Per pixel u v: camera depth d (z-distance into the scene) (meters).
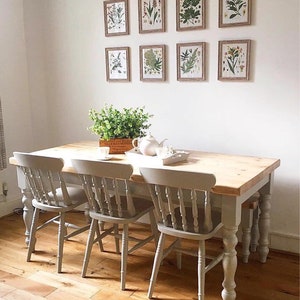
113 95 3.45
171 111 3.17
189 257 2.79
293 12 2.56
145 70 3.21
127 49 3.27
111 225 3.40
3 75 3.61
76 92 3.66
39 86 3.84
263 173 2.24
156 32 3.11
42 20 3.69
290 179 2.77
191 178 1.94
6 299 2.28
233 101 2.88
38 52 3.77
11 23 3.65
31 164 2.50
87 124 3.66
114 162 2.33
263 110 2.78
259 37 2.71
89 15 3.43
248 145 2.89
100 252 2.88
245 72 2.79
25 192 2.86
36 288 2.40
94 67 3.50
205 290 2.35
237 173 2.17
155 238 2.57
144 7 3.12
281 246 2.87
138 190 2.35
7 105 3.67
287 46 2.62
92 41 3.46
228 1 2.76
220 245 2.96
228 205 1.99
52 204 2.62
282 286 2.38
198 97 3.02
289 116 2.69
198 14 2.89
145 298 2.27
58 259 2.58
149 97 3.26
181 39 3.01
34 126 3.95
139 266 2.66
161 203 2.16
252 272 2.55
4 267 2.67
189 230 2.13
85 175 2.37
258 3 2.67
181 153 2.51
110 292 2.34
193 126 3.09
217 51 2.88
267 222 2.60
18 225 3.46
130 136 2.77
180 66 3.04
